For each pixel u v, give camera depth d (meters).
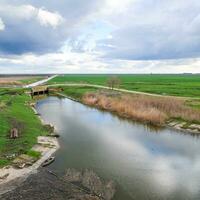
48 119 58.34
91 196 23.38
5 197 22.73
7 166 29.41
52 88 123.44
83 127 50.88
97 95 87.81
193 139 43.19
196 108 59.91
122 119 59.16
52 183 25.70
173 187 25.83
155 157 34.19
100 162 32.00
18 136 39.50
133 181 26.86
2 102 68.75
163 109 60.47
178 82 161.88
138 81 175.88
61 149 36.78
